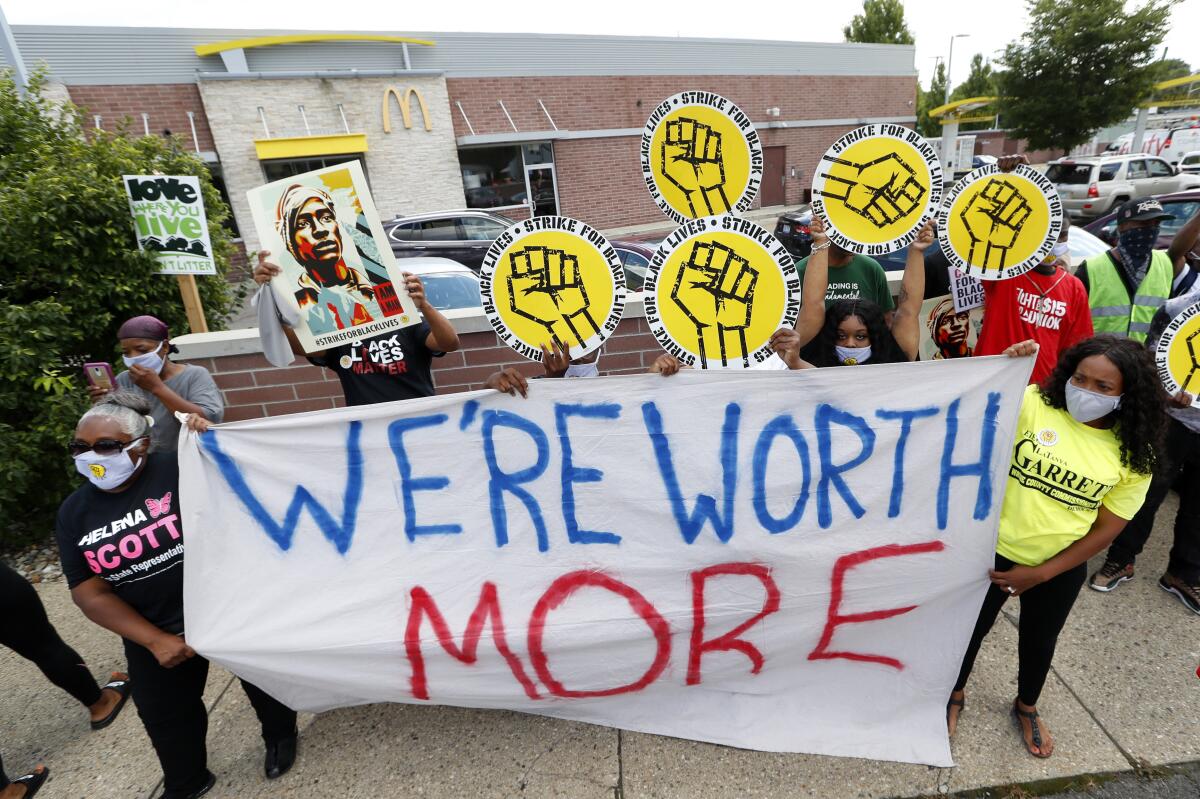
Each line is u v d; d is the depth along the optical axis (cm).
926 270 397
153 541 204
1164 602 313
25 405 402
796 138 1961
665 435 225
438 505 225
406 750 248
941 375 220
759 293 228
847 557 231
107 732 272
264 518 218
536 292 230
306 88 1377
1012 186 265
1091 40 1852
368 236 256
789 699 248
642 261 650
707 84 1788
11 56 607
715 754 240
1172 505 400
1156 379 191
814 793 224
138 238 410
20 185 415
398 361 298
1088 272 381
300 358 412
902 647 241
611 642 231
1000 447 222
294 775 240
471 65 1541
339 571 222
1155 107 2952
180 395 285
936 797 221
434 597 225
